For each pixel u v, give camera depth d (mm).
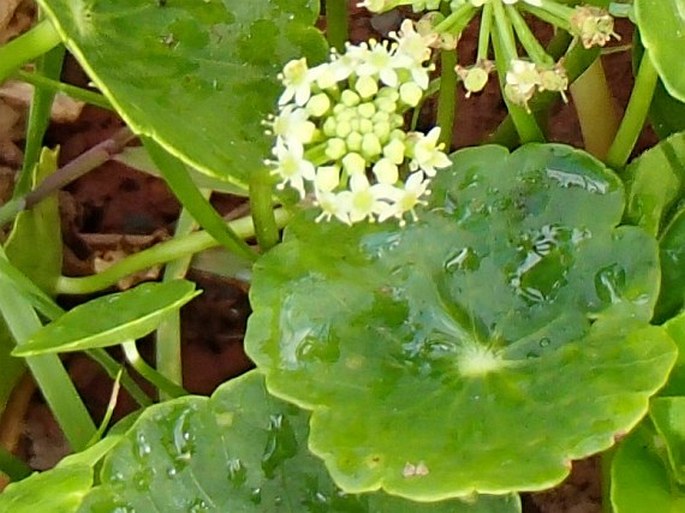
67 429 149
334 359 129
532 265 133
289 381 127
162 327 163
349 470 117
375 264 134
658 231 141
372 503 130
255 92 141
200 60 139
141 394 159
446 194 136
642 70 135
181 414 132
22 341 148
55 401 149
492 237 134
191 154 128
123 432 138
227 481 131
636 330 125
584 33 124
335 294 132
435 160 125
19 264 166
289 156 123
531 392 124
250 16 143
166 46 137
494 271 134
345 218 125
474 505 126
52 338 124
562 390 122
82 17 130
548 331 130
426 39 125
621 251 131
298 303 132
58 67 162
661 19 122
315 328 131
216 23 141
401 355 130
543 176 135
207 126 135
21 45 137
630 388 119
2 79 140
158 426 132
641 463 122
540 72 124
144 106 128
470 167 136
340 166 126
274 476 131
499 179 136
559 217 134
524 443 117
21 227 165
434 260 134
